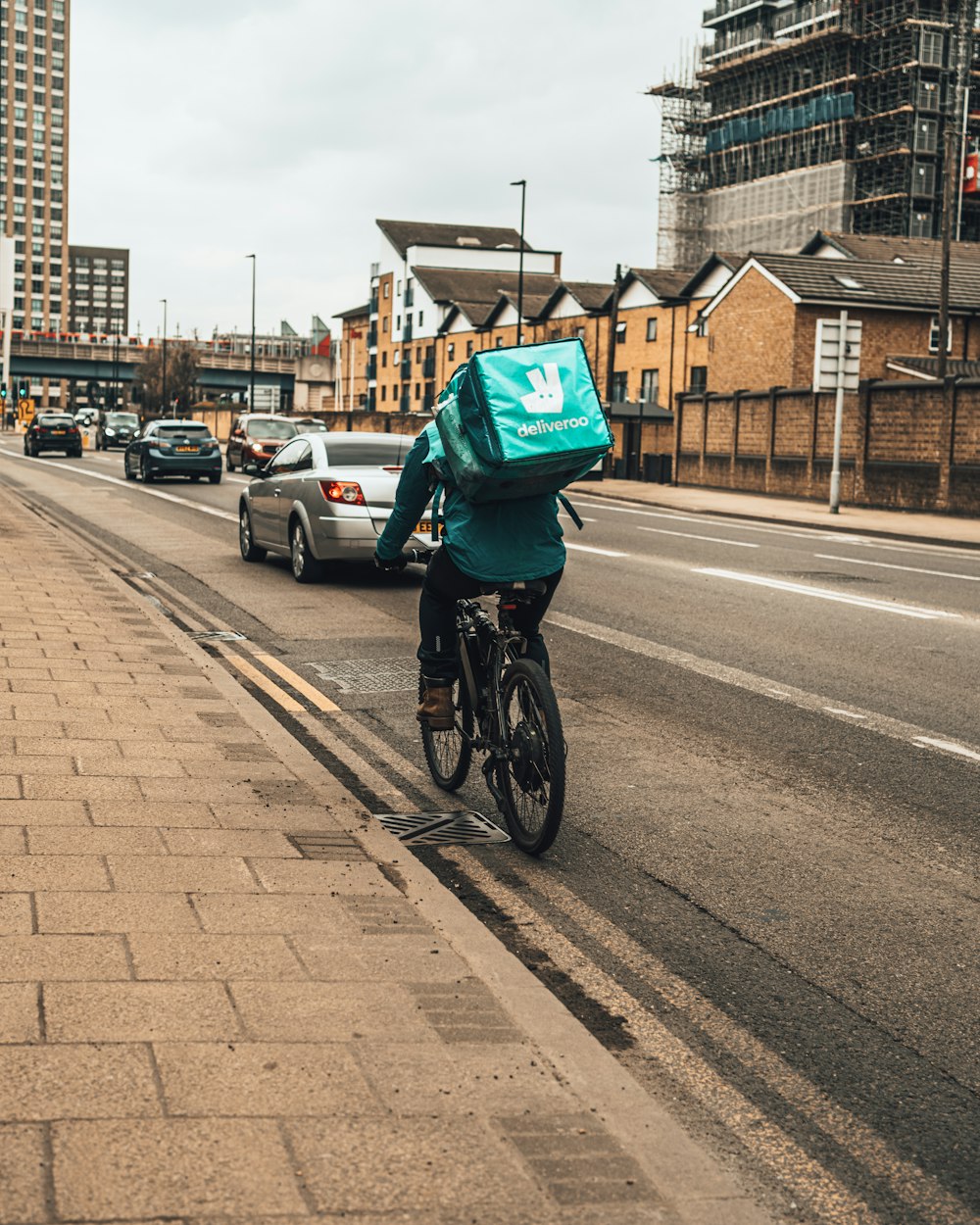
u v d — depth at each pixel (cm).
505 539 525
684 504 3116
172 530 2022
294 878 439
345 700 813
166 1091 282
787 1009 381
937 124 8294
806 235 8644
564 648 1010
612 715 778
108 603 1091
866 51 8588
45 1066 289
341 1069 299
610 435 489
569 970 406
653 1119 289
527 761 516
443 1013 336
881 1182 286
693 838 546
